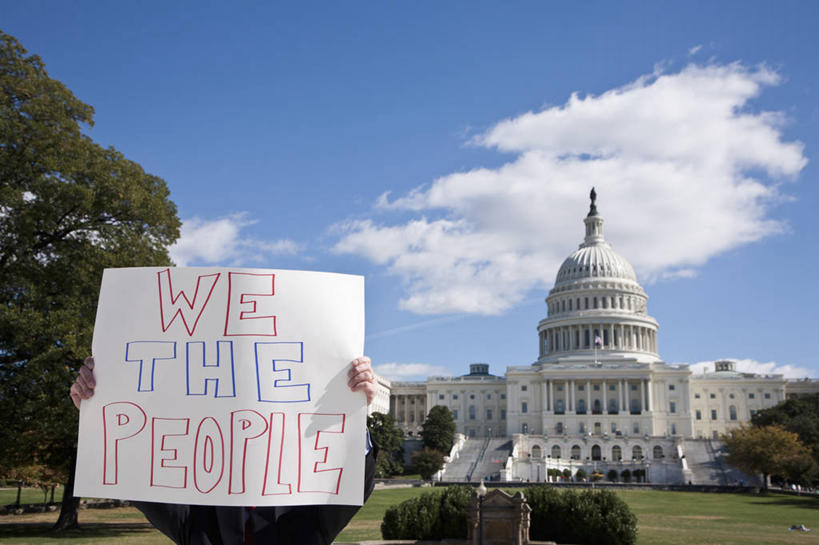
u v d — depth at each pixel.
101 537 36.94
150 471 7.03
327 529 7.10
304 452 7.01
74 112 40.84
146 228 43.06
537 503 29.53
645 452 145.62
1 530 40.84
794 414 139.00
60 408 34.12
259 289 7.32
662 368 168.75
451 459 143.88
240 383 7.08
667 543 34.72
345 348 7.32
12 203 35.31
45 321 34.88
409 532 29.31
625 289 186.38
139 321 7.38
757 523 50.88
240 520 7.00
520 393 174.50
